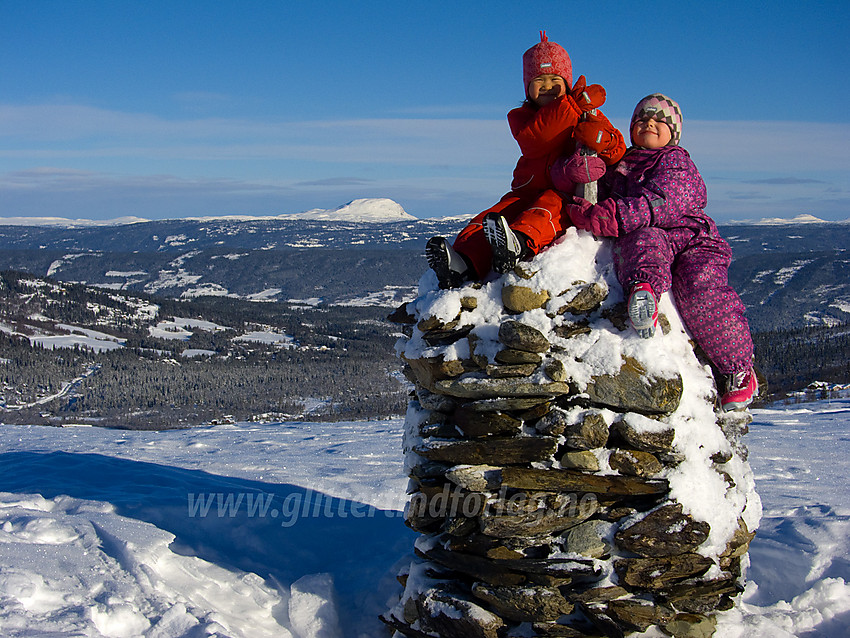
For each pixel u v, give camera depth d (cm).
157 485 502
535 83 320
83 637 264
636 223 286
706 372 301
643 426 272
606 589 276
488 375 288
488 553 288
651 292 268
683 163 297
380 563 398
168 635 285
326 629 335
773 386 4078
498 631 288
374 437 959
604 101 308
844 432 1054
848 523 457
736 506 304
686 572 281
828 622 352
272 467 657
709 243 302
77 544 359
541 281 289
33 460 580
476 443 291
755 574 412
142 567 335
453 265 298
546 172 318
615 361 276
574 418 278
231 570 368
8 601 281
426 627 308
